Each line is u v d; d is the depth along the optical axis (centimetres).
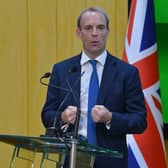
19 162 713
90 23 533
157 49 725
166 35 764
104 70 534
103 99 522
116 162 514
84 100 525
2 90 768
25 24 771
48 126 521
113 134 513
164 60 763
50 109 541
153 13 709
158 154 684
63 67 544
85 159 451
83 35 538
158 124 688
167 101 756
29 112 768
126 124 509
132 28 702
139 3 706
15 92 769
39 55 772
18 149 464
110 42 764
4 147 762
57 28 773
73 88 529
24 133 766
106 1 767
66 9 773
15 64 771
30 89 769
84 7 771
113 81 530
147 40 699
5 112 768
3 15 770
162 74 761
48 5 773
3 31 771
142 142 684
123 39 762
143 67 692
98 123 514
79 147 427
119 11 765
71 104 525
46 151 455
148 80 689
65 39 774
